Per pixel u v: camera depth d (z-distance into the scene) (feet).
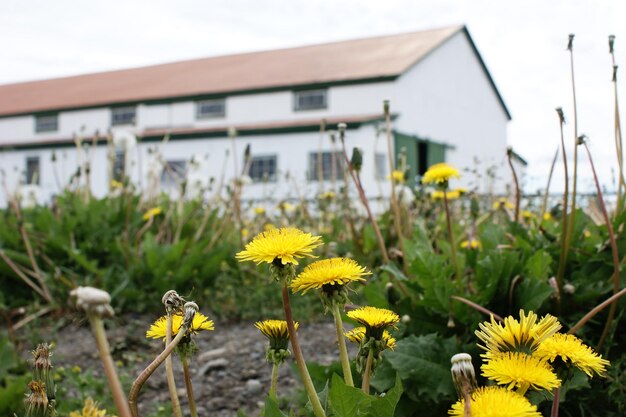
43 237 16.49
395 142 77.30
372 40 99.35
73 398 8.68
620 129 8.30
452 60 96.43
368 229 15.81
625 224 8.07
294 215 22.68
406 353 6.20
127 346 12.19
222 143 81.35
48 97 105.09
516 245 8.73
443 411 6.31
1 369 8.27
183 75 101.04
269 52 106.42
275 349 4.27
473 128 103.50
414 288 7.56
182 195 17.21
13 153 93.35
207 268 15.74
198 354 11.68
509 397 2.69
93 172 85.35
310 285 3.71
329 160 75.15
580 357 3.42
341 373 6.86
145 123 90.58
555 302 7.20
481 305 7.20
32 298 15.06
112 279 15.19
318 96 82.28
